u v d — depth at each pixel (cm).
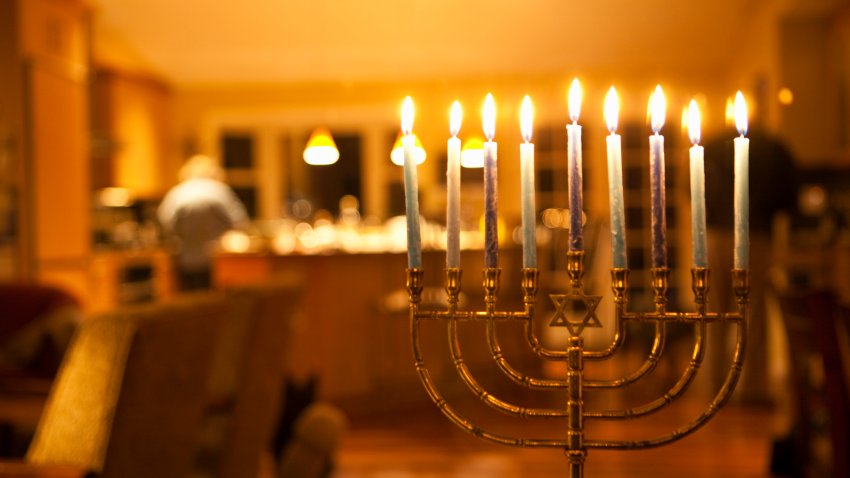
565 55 778
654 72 826
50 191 518
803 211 559
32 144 496
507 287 579
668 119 820
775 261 467
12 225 482
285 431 313
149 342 142
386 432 457
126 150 779
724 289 470
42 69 510
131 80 793
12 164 486
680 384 82
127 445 142
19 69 489
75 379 137
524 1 622
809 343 195
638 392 521
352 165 884
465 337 566
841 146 557
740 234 81
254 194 891
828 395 181
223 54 766
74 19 557
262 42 727
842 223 532
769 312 558
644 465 366
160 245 788
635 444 82
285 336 252
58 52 532
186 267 660
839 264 475
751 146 447
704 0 614
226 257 526
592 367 600
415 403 543
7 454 276
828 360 181
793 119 566
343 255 527
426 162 853
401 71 838
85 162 572
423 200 840
